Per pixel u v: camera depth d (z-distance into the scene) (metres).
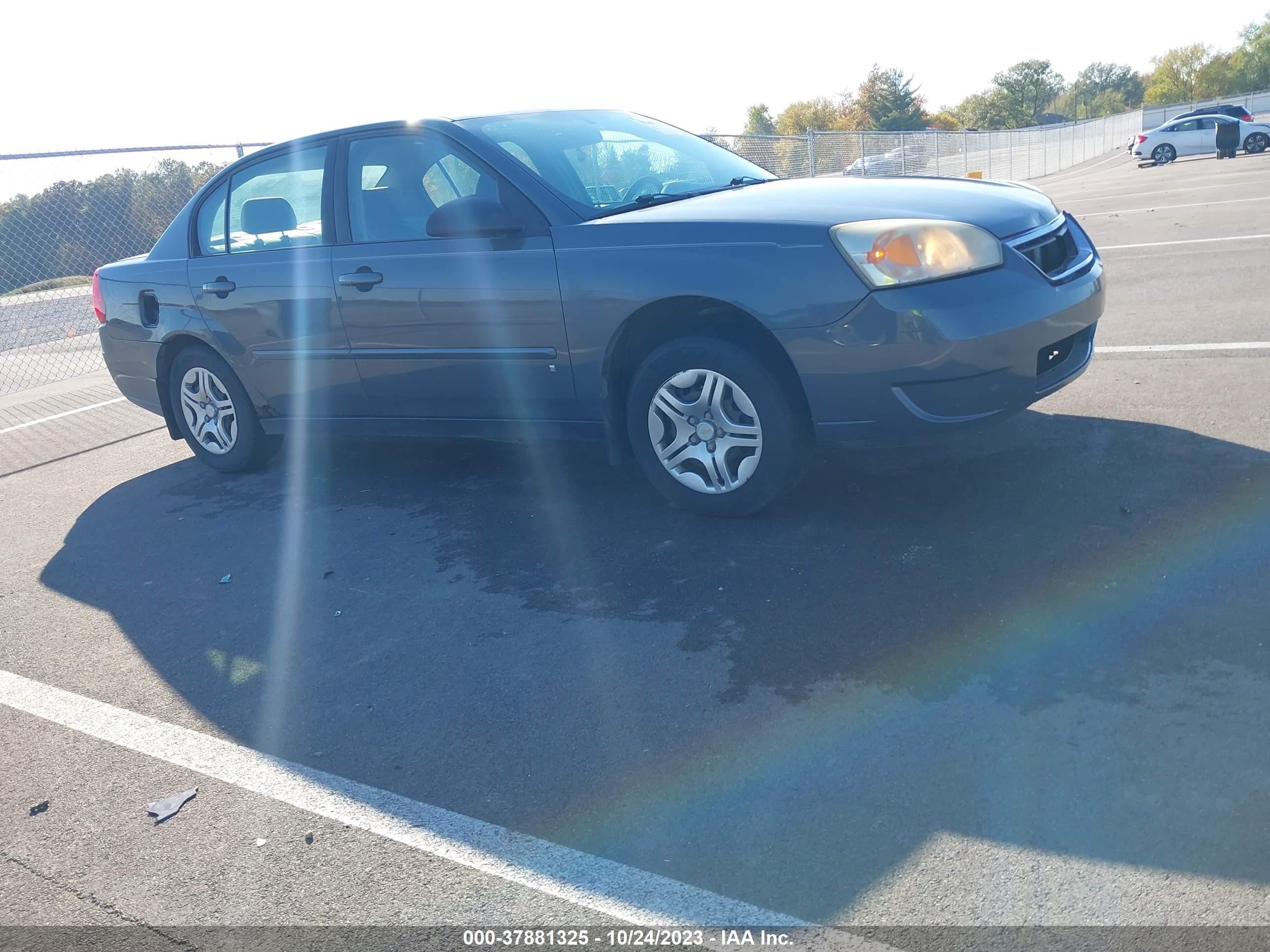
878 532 3.87
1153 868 2.08
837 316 3.60
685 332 4.08
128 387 6.07
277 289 5.05
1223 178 19.42
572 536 4.28
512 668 3.25
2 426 8.36
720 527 4.13
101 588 4.41
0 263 10.26
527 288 4.21
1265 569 3.20
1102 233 11.93
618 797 2.55
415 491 5.19
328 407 5.16
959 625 3.12
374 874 2.39
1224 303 7.03
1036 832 2.22
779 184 4.64
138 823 2.70
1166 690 2.65
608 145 4.83
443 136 4.58
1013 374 3.62
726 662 3.10
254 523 5.02
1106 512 3.77
